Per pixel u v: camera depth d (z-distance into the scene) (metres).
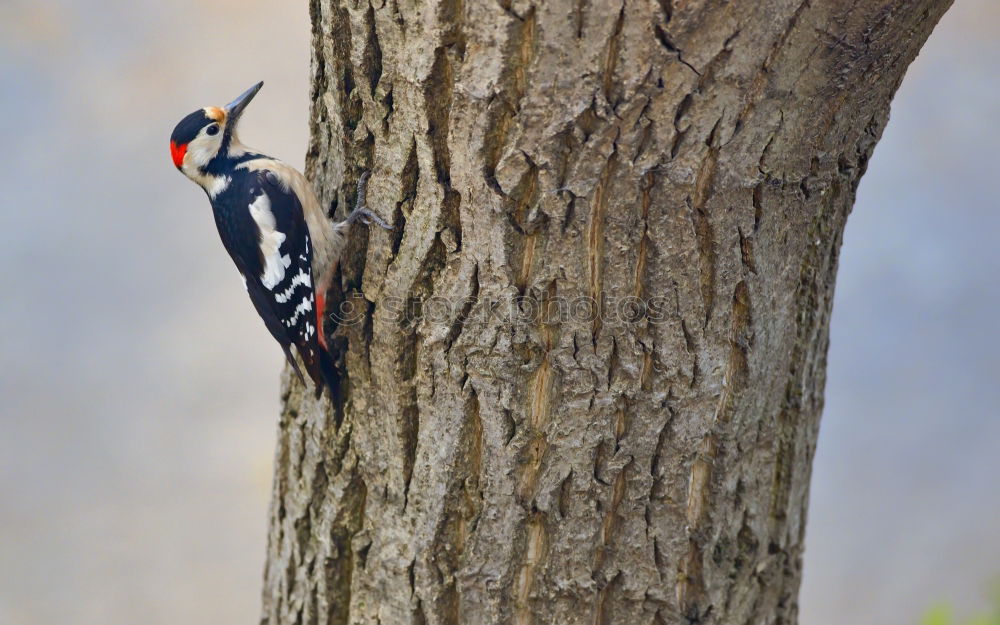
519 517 6.08
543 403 5.85
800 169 5.64
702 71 5.03
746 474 6.43
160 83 19.48
